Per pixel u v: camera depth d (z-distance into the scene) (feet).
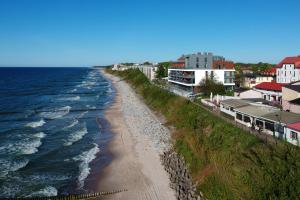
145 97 316.19
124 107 279.69
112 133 190.39
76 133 191.31
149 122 209.15
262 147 106.22
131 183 117.91
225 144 119.14
